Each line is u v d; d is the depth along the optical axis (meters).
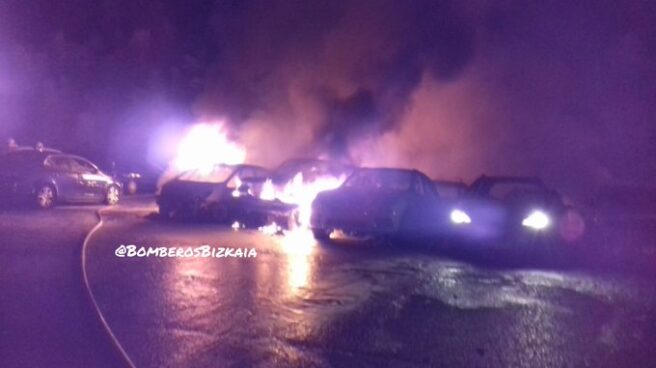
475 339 8.55
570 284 12.61
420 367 7.40
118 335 8.05
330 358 7.57
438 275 12.91
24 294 9.80
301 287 11.18
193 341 7.94
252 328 8.59
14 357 7.16
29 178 21.38
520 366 7.55
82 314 8.88
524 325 9.33
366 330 8.77
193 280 11.31
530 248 16.48
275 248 15.34
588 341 8.62
